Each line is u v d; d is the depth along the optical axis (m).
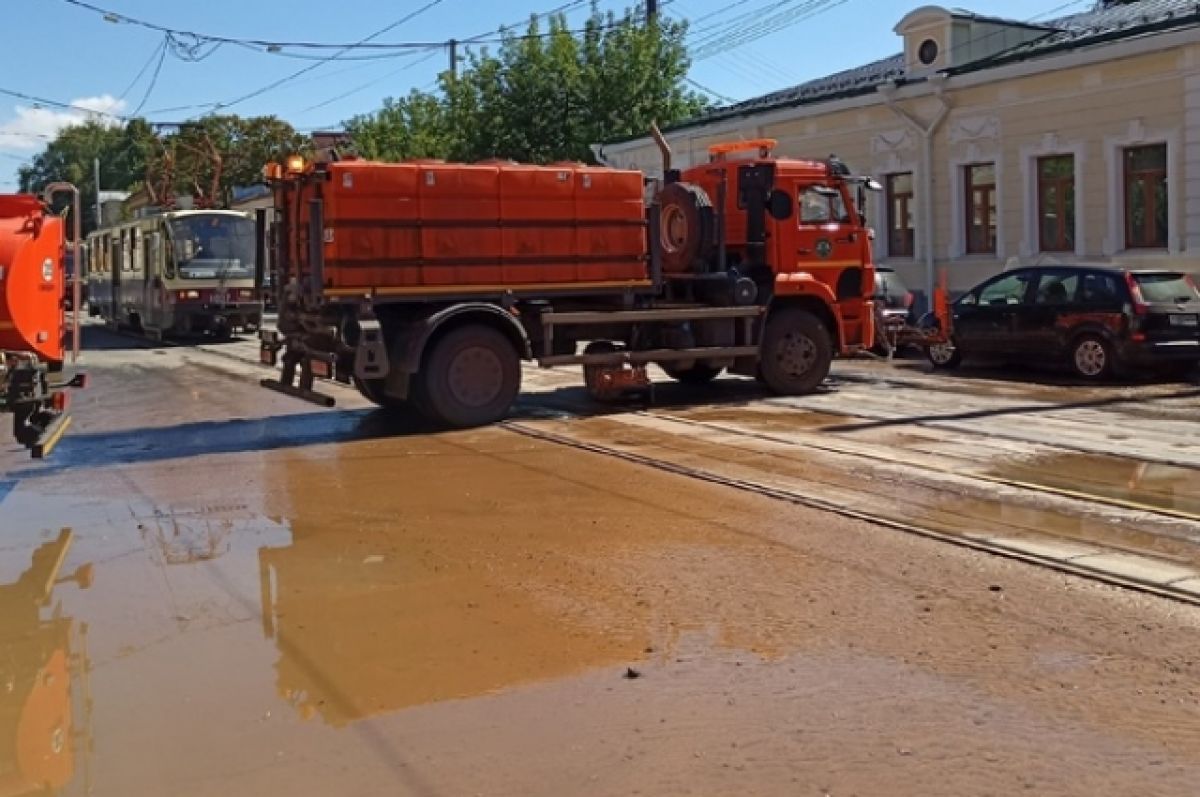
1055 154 21.17
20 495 9.66
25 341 9.34
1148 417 12.62
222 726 4.84
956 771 4.27
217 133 56.59
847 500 8.69
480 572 7.06
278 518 8.62
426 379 12.64
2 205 9.33
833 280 15.32
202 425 13.64
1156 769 4.25
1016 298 17.14
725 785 4.20
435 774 4.35
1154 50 19.02
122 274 33.59
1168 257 19.03
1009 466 9.89
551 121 33.16
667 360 14.16
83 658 5.71
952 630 5.80
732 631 5.88
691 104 33.72
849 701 4.94
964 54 23.72
